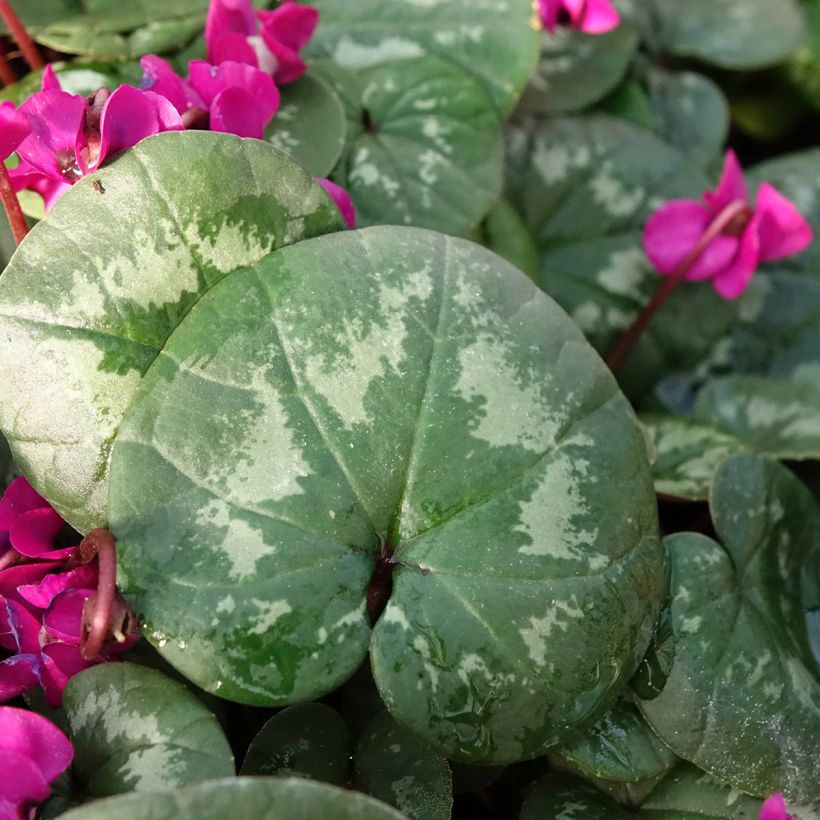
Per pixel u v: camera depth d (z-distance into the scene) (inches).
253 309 7.8
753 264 9.7
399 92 9.9
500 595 7.7
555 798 8.4
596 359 8.2
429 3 10.2
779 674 8.4
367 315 7.8
